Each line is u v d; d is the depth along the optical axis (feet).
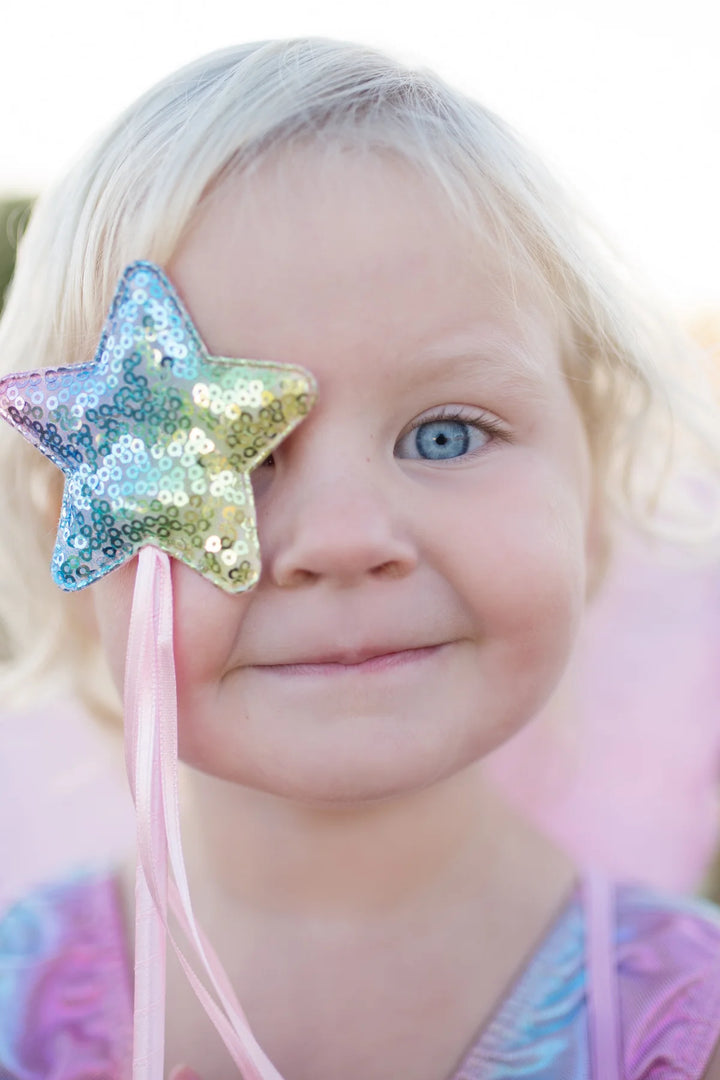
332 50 1.24
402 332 1.11
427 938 1.27
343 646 1.12
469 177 1.18
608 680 1.92
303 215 1.11
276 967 1.27
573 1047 1.24
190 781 1.33
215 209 1.12
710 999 1.26
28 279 1.34
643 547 1.91
